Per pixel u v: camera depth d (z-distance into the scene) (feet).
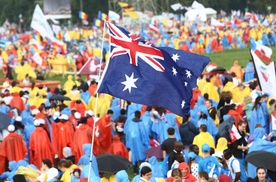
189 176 128.67
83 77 385.50
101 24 538.88
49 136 179.83
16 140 171.01
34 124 178.19
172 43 524.93
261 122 189.57
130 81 111.75
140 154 179.32
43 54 420.77
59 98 205.57
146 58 112.16
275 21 630.74
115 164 134.31
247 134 186.50
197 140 162.30
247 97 196.95
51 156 175.94
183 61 116.57
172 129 156.76
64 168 134.00
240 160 161.17
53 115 192.75
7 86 278.46
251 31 541.75
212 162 134.51
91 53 450.30
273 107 187.93
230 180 132.57
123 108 207.41
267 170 132.57
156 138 182.19
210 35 520.42
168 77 111.86
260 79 161.17
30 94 232.94
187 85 114.62
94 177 127.24
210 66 288.71
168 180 125.70
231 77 254.88
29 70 353.51
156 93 111.65
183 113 112.27
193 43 506.89
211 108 195.52
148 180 121.39
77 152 175.01
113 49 112.68
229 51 496.64
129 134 179.32
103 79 111.86
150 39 542.98
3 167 170.30
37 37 540.52
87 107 219.61
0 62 441.27
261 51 218.38
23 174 128.88
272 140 163.12
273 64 159.74
